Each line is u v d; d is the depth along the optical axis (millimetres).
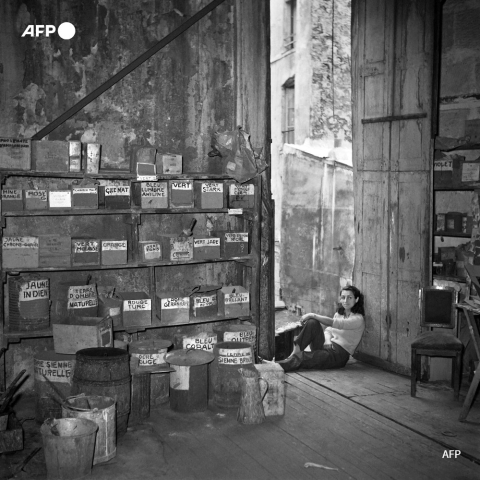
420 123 6445
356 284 7277
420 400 5875
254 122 6531
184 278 6379
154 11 6066
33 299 5465
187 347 5906
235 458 4621
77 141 5559
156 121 6141
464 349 6133
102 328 5355
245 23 6426
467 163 6090
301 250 9797
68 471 4230
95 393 4906
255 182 6285
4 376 5488
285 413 5520
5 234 5684
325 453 4719
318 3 10180
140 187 5770
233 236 6176
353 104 7277
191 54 6238
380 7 6848
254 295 6281
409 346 6633
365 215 7141
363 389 6199
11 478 4266
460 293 6246
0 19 5547
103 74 5910
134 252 5906
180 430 5125
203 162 6359
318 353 6836
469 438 5020
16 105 5633
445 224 6379
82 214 5625
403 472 4422
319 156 9438
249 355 5602
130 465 4496
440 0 6227
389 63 6773
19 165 5398
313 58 10172
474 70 6168
